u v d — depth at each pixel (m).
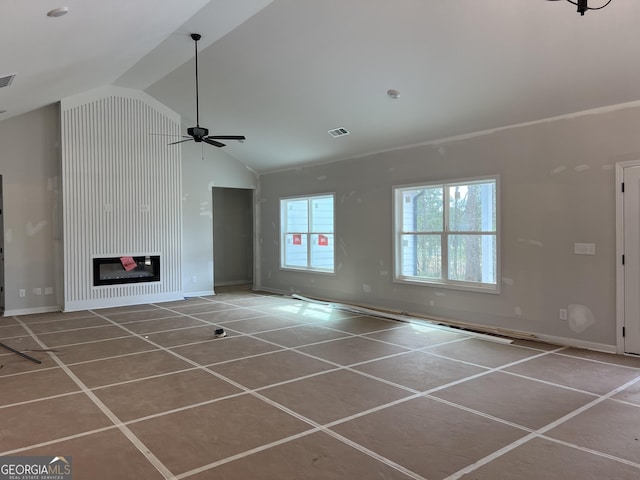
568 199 5.23
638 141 4.69
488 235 6.12
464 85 5.32
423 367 4.48
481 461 2.69
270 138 8.38
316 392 3.82
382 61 5.35
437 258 6.79
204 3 4.64
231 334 5.93
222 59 6.32
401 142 6.98
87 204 7.88
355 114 6.65
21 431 3.12
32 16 3.20
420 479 2.50
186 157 9.16
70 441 2.96
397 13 4.57
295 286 9.35
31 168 7.60
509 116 5.57
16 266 7.47
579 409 3.45
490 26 4.39
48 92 6.45
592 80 4.64
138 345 5.40
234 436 3.03
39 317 7.20
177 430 3.12
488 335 5.75
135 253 8.38
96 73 6.48
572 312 5.23
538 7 4.05
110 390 3.90
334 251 8.37
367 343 5.43
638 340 4.76
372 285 7.67
